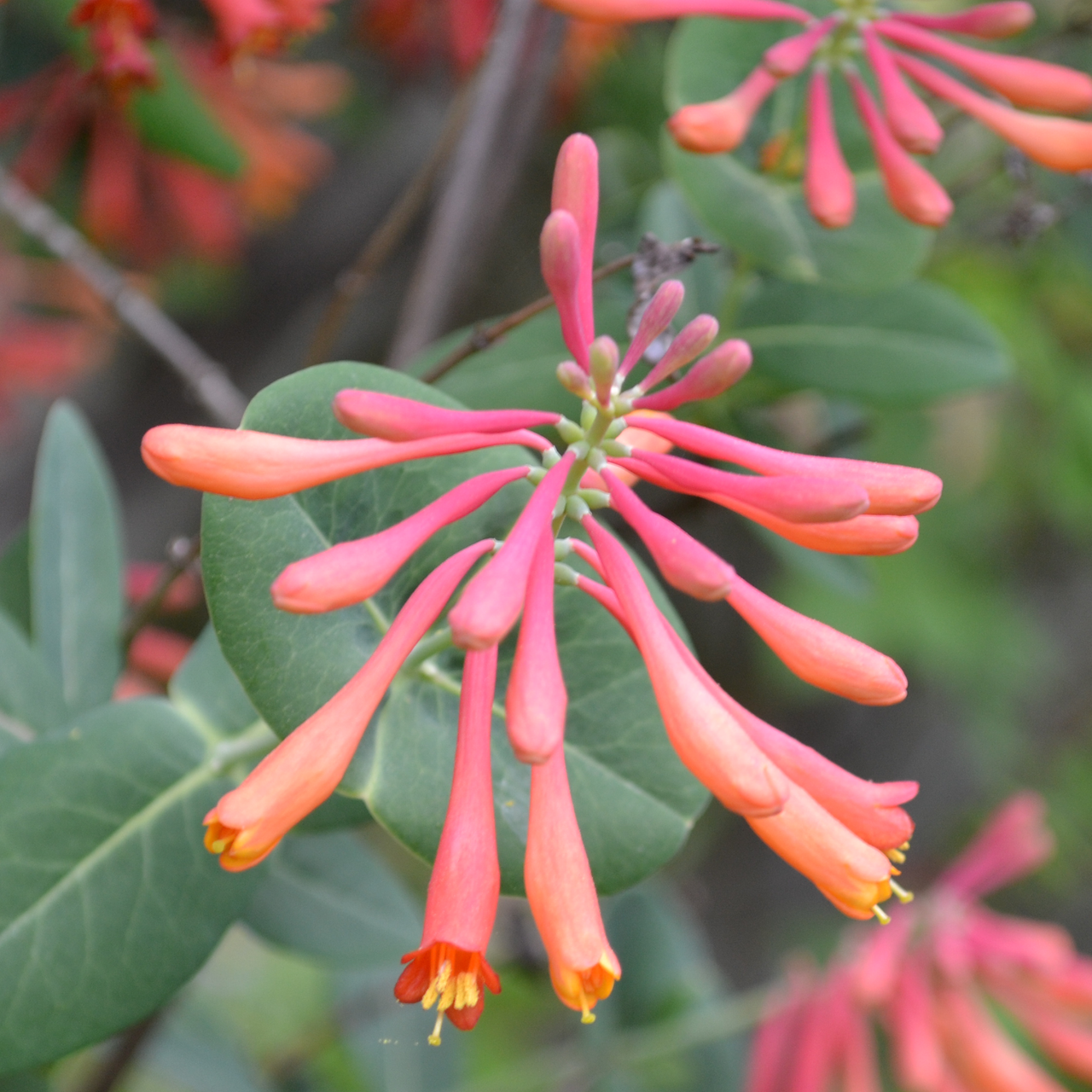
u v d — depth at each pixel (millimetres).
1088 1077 511
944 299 453
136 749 382
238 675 353
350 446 335
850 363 451
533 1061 684
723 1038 598
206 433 328
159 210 664
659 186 470
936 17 421
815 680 336
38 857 373
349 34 680
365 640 360
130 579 515
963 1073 505
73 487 431
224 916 380
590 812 368
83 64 511
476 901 325
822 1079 499
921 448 638
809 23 417
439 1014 324
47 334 689
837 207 411
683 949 583
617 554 340
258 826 321
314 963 440
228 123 603
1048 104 413
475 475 366
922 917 521
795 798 333
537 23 504
